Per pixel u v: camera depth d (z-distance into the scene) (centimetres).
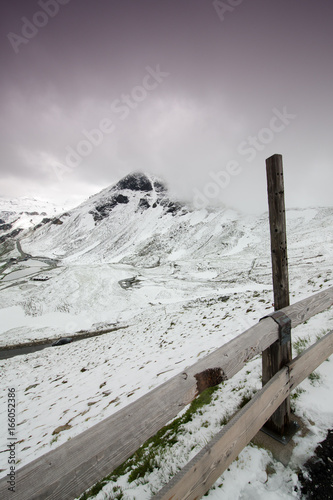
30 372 1454
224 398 326
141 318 2991
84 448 109
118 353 1218
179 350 827
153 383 542
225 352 167
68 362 1434
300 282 1541
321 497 172
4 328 3966
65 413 587
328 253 5509
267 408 194
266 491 181
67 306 4525
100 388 702
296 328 520
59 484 100
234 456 164
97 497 228
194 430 279
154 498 113
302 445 215
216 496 180
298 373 233
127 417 123
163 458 249
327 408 254
